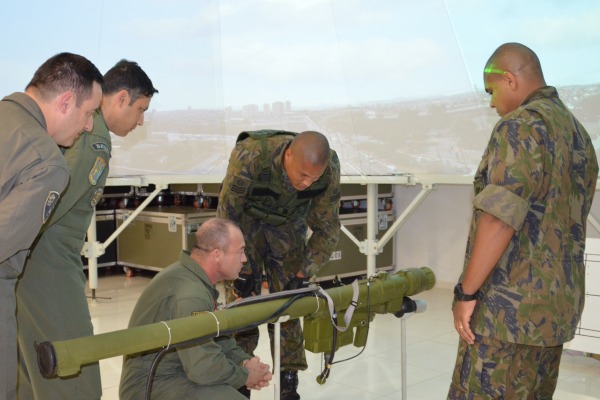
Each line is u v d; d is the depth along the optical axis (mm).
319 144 2490
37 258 1976
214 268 2297
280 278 3004
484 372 1995
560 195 1963
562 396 3221
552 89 2082
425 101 4246
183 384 2211
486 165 2051
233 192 2697
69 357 1472
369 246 4871
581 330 3596
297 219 2951
